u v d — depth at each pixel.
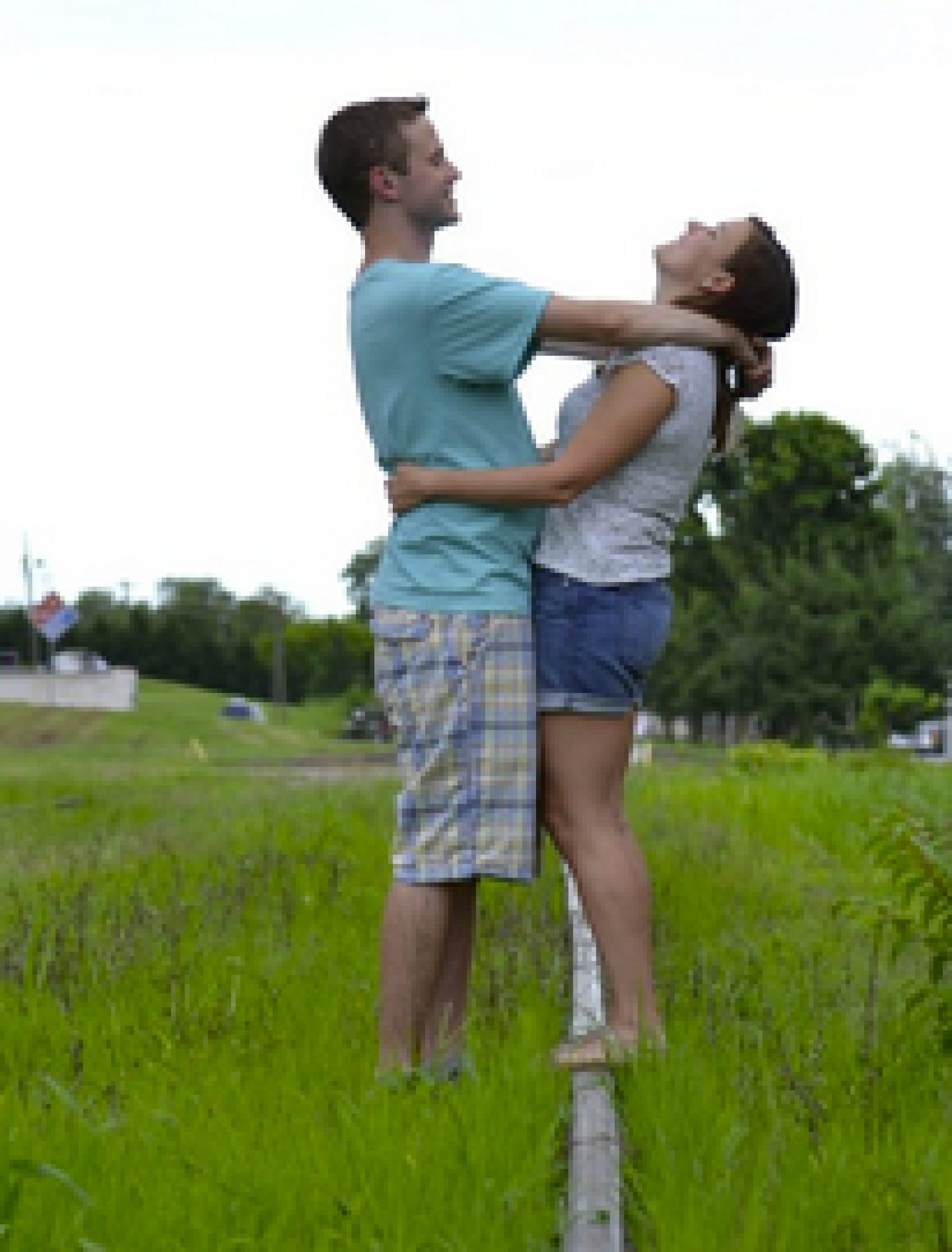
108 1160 4.56
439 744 5.60
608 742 5.75
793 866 12.14
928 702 77.69
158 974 7.23
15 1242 3.94
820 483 93.81
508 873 5.61
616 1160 4.42
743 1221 3.94
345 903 9.77
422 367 5.66
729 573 92.56
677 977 6.96
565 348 6.14
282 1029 6.27
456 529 5.61
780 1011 6.43
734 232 5.86
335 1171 4.42
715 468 94.00
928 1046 5.92
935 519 115.31
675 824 14.53
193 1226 4.09
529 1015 6.05
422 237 6.01
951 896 6.09
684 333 5.62
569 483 5.56
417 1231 4.05
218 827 16.16
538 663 5.73
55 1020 6.46
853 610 84.62
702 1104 4.83
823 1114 4.89
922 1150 4.69
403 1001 5.68
